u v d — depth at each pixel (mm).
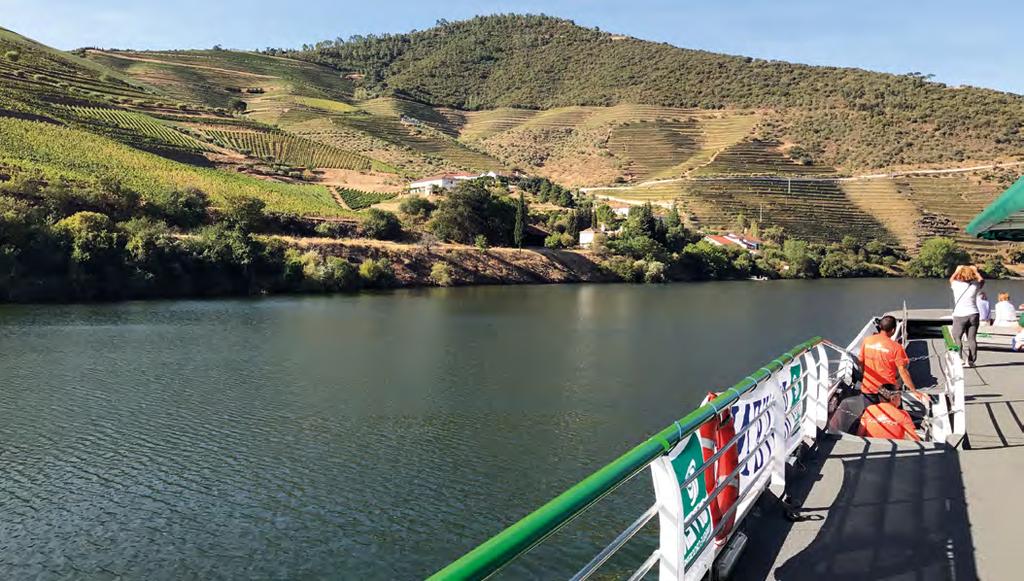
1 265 50781
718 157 166125
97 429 21250
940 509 4262
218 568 13102
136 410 23422
